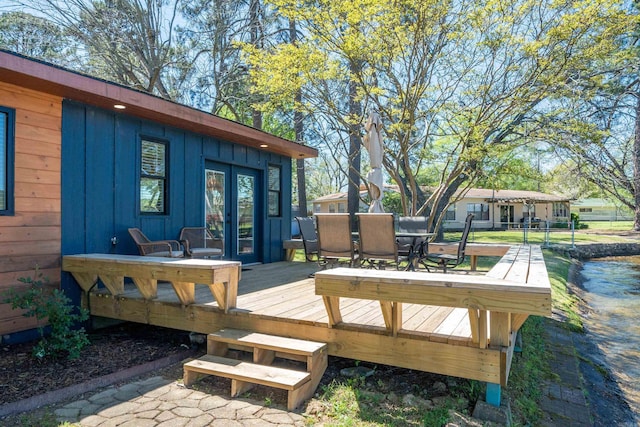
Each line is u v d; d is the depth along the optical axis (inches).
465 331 108.3
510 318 103.6
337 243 181.2
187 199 226.8
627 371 174.7
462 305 93.2
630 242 668.7
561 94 328.5
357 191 501.0
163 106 186.1
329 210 1107.9
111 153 183.9
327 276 108.7
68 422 93.0
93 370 123.0
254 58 347.6
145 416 95.9
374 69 327.0
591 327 242.4
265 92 384.2
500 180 405.4
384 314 107.3
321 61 327.3
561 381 142.3
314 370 108.9
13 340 149.7
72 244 167.6
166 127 212.7
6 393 105.1
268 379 102.0
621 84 425.7
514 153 402.9
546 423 109.9
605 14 277.0
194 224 231.3
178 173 220.4
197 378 116.7
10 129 146.0
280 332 125.2
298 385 100.6
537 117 360.8
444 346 102.3
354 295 105.3
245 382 108.5
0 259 144.3
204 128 221.6
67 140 165.5
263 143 266.7
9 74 132.9
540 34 315.3
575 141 343.6
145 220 200.8
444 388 111.7
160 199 212.4
